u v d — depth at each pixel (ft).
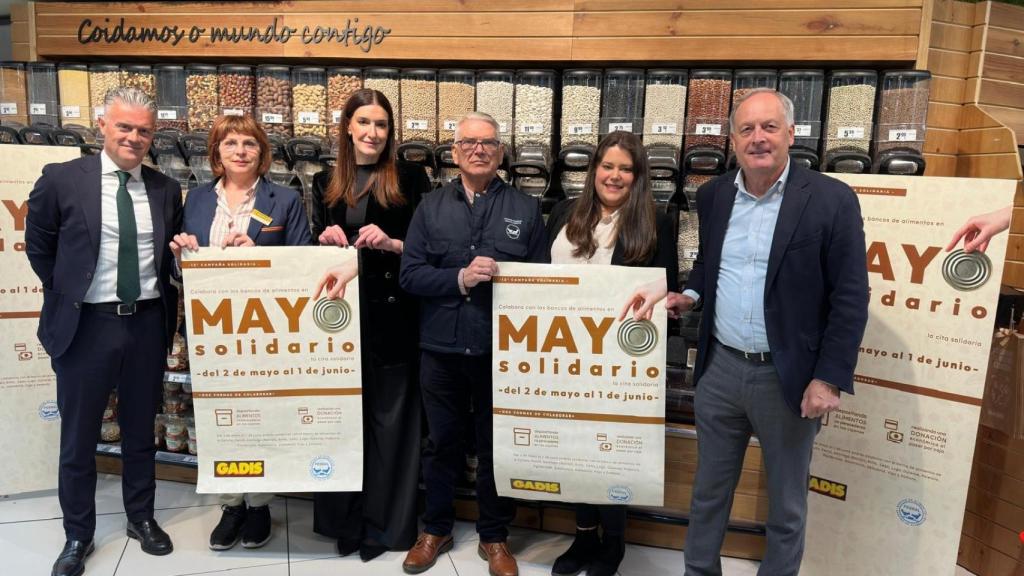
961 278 6.13
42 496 9.21
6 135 9.32
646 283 6.36
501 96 8.54
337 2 9.10
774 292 5.72
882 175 6.41
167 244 7.37
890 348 6.57
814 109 7.98
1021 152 8.35
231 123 7.16
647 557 8.08
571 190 8.33
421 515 8.84
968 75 8.27
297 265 6.98
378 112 7.01
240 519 8.20
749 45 8.16
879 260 6.52
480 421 7.28
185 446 9.66
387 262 7.40
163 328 7.53
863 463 6.84
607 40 8.50
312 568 7.68
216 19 9.39
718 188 6.29
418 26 8.92
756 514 8.00
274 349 7.14
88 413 7.32
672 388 8.14
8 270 8.48
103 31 9.74
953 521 6.37
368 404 7.71
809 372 5.72
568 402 6.69
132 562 7.70
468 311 6.83
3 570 7.52
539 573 7.67
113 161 7.05
